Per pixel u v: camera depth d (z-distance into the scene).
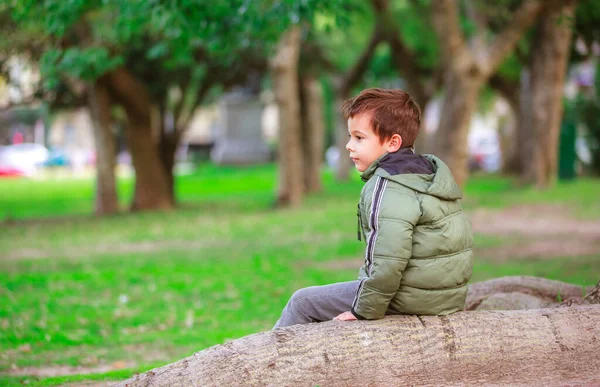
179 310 8.75
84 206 24.89
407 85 27.62
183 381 3.25
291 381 3.25
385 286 3.23
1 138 55.09
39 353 6.96
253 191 28.50
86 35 18.14
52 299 9.41
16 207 24.97
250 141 38.66
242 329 7.73
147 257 12.75
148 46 19.83
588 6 15.61
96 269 11.59
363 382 3.29
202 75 21.86
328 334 3.34
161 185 21.98
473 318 3.47
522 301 5.26
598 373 3.42
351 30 28.58
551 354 3.44
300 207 20.58
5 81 20.25
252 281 10.38
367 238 3.27
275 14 9.15
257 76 24.08
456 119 18.20
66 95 21.11
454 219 3.34
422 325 3.39
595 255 11.08
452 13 17.80
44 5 9.61
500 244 12.73
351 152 3.50
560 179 26.83
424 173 3.35
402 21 25.38
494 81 29.80
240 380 3.24
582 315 3.58
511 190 22.11
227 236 15.21
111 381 5.57
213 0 9.00
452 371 3.36
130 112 21.31
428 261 3.31
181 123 23.19
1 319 8.33
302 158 26.45
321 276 10.56
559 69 21.98
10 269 11.70
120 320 8.30
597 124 28.95
